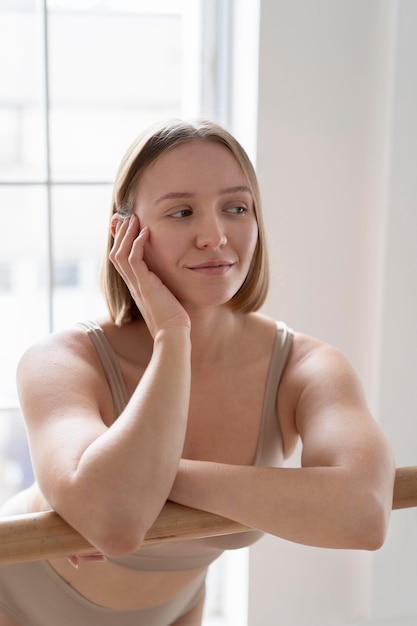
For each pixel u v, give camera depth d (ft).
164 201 3.88
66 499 3.30
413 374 6.51
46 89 6.44
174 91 19.34
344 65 6.12
